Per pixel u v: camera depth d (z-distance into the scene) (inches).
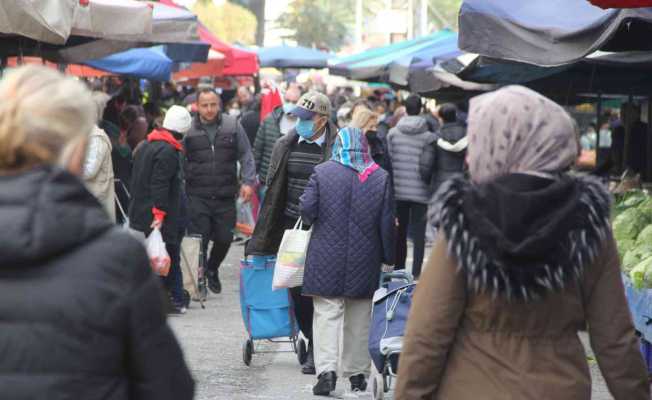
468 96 1363.2
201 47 1218.0
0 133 192.1
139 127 961.5
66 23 589.9
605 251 245.3
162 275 752.3
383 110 1691.7
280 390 572.1
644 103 1191.6
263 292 626.2
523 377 240.5
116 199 822.5
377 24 3031.5
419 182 991.0
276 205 620.4
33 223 188.2
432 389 247.3
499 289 236.7
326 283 543.5
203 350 679.7
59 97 195.2
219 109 877.2
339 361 577.9
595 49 542.6
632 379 248.2
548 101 244.2
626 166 1024.2
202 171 869.8
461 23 595.8
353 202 546.6
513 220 235.0
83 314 190.7
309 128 615.8
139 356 195.5
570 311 243.9
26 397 188.1
